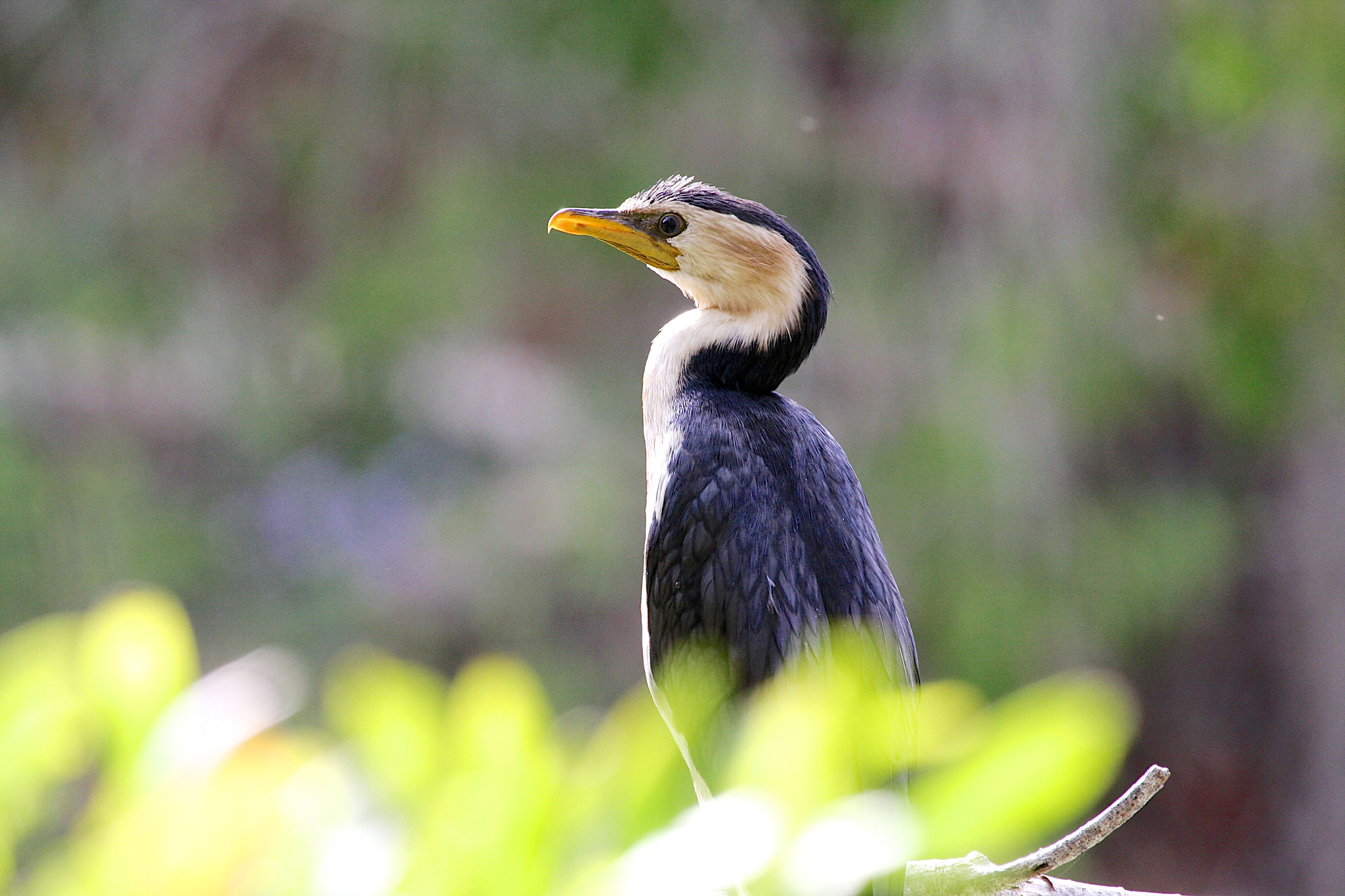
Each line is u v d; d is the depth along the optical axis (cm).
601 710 1672
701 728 457
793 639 522
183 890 228
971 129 1348
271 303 1484
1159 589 1431
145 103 1480
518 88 1388
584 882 221
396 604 1748
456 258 1438
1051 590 1332
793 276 609
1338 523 1622
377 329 1444
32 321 1414
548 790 229
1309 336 1344
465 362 1789
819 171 1391
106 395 1552
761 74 1342
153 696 250
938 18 1311
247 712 238
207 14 1491
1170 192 1311
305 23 1461
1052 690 208
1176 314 1352
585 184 1395
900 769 400
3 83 1482
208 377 1526
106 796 244
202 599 1648
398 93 1402
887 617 550
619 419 1611
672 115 1384
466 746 236
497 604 1692
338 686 250
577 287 1648
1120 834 1869
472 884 227
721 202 616
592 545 1535
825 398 1437
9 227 1434
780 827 211
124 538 1521
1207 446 1577
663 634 553
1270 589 1748
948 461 1303
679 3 1284
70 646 260
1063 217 1313
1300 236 1310
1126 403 1378
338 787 237
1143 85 1293
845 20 1348
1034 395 1313
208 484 1681
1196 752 1853
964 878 498
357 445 1572
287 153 1446
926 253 1381
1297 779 1780
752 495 553
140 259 1437
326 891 227
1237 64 1269
